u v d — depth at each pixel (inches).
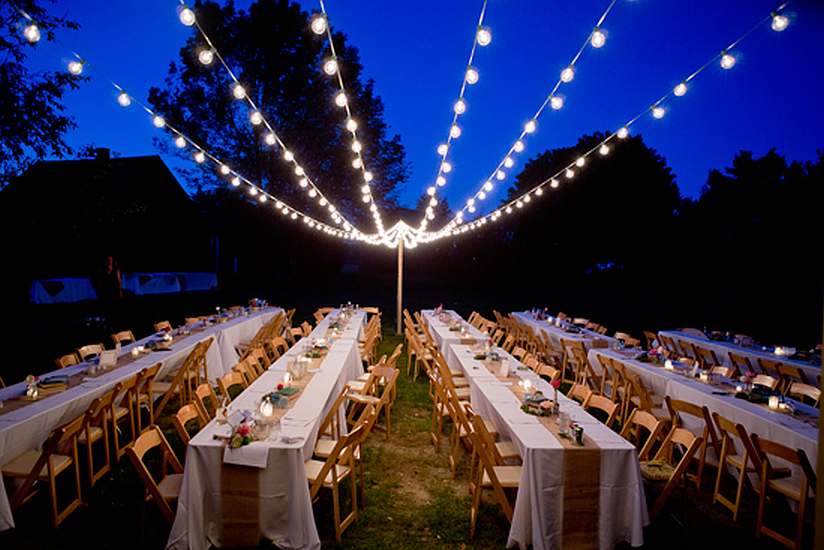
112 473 171.5
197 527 126.0
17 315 517.3
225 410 150.3
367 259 1396.4
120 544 131.6
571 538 130.4
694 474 183.3
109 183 749.9
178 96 860.0
